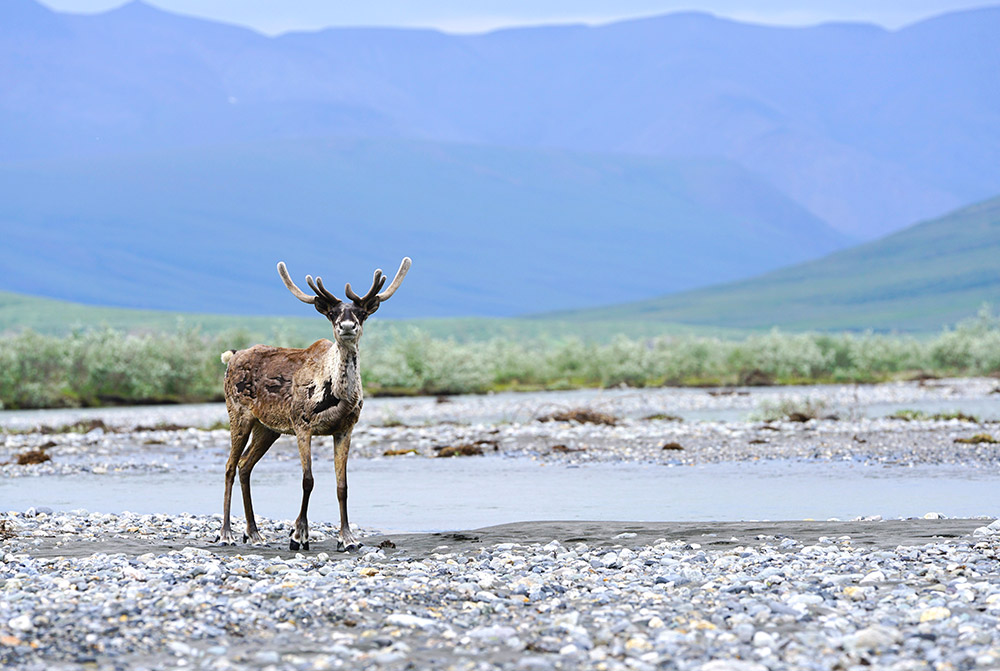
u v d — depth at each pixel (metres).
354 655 33.22
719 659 32.34
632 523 64.38
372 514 73.19
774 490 82.38
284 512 74.56
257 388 57.19
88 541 56.59
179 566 47.44
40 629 35.25
